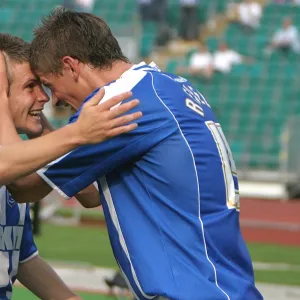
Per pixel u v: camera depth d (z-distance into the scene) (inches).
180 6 3513.8
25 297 1298.0
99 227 2301.9
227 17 3501.5
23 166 451.5
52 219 2356.1
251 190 2824.8
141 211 481.1
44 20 520.4
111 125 443.2
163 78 498.9
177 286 462.6
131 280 483.2
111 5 3597.4
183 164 477.7
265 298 1424.7
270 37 3376.0
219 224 482.6
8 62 510.0
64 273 1576.0
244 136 2992.1
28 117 524.7
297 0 3535.9
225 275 474.3
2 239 527.8
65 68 503.8
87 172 484.1
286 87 3134.8
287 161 2778.1
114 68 505.7
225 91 3157.0
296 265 1819.6
